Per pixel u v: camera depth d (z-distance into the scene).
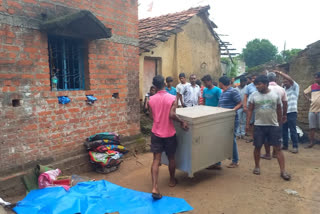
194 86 6.98
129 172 5.13
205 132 4.25
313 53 7.89
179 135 4.22
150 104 4.11
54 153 4.48
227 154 4.84
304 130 8.16
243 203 3.72
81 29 4.39
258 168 4.88
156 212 3.46
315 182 4.38
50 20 4.05
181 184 4.47
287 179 4.50
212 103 5.68
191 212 3.49
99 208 3.49
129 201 3.75
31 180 4.06
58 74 4.69
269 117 4.54
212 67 11.17
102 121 5.31
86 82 5.04
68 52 4.83
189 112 4.41
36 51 4.09
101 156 4.92
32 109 4.10
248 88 6.69
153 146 4.04
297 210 3.48
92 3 4.90
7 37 3.72
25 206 3.44
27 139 4.06
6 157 3.82
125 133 5.88
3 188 3.76
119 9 5.47
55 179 4.06
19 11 3.83
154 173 3.91
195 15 9.98
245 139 7.87
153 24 10.04
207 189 4.23
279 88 4.67
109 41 5.31
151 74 8.65
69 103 4.65
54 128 4.44
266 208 3.56
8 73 3.76
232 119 4.82
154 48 8.33
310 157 5.97
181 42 9.37
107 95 5.38
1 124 3.73
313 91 6.83
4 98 3.74
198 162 4.19
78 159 4.85
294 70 8.72
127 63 5.79
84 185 4.17
